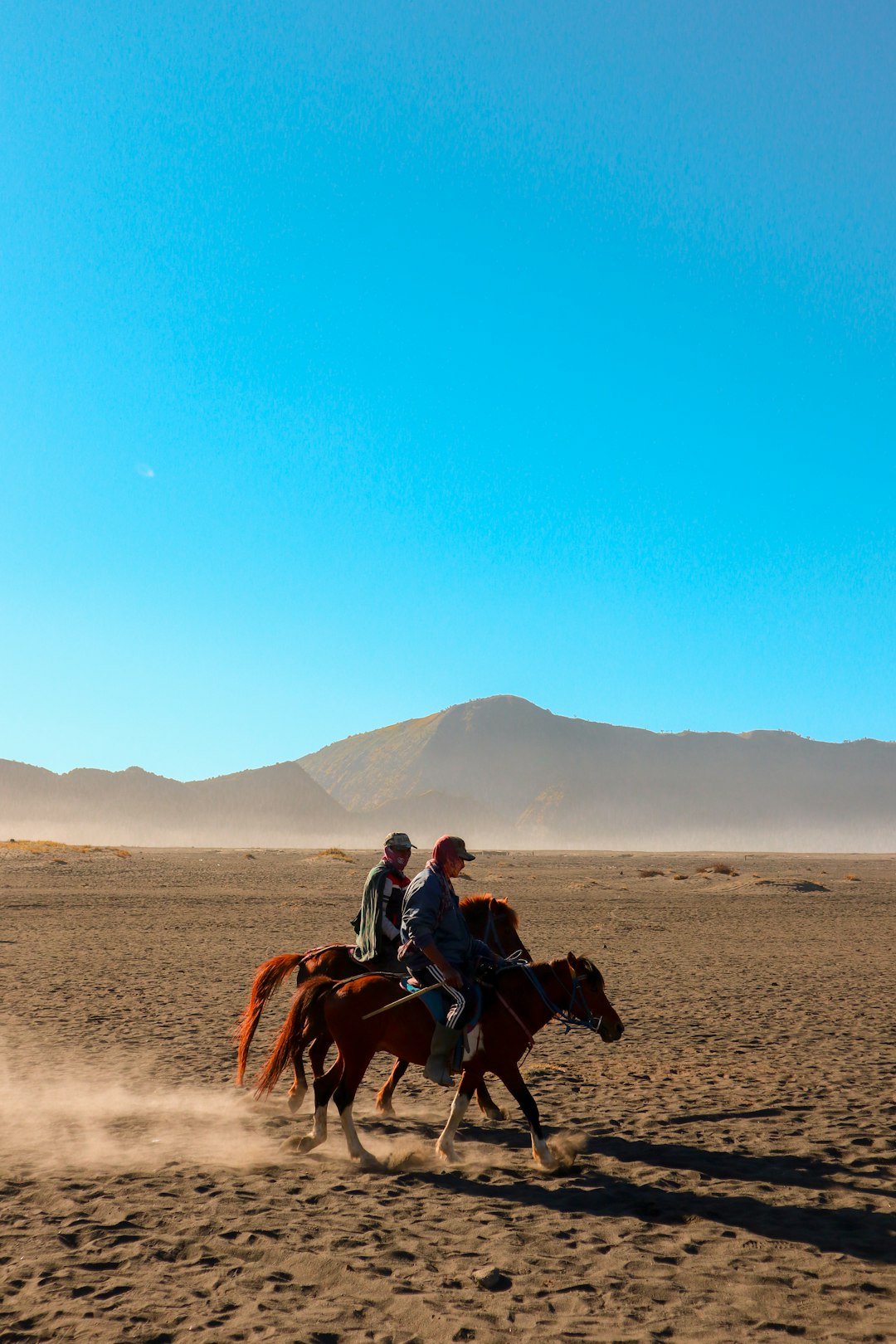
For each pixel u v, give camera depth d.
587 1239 6.98
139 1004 17.41
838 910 45.50
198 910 38.22
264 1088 8.78
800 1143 9.41
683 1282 6.30
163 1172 8.37
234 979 20.69
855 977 22.28
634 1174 8.46
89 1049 13.61
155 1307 5.81
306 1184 8.11
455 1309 5.84
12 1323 5.61
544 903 45.19
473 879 65.69
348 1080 8.80
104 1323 5.61
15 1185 7.98
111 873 61.66
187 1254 6.62
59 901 41.25
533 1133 8.64
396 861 9.77
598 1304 5.95
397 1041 8.78
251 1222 7.16
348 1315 5.74
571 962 8.93
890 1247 6.95
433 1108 10.74
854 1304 6.02
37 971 21.41
